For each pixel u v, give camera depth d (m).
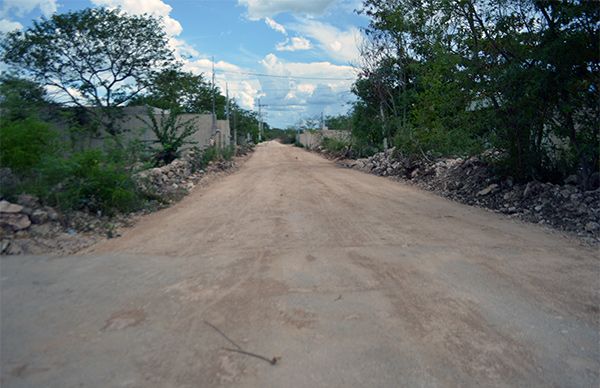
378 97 28.72
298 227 9.36
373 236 8.44
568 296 5.41
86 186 10.24
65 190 9.96
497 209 11.44
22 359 4.02
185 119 32.06
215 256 7.27
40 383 3.64
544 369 3.80
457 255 7.12
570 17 9.75
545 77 10.16
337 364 3.89
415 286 5.75
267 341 4.32
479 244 7.81
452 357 4.00
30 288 5.80
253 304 5.22
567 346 4.20
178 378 3.70
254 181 19.70
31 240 7.87
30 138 10.00
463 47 13.01
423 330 4.52
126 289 5.76
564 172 12.02
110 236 8.84
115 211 10.74
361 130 31.47
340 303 5.22
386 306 5.12
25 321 4.80
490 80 11.89
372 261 6.82
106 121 28.45
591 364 3.89
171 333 4.51
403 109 26.23
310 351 4.11
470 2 11.98
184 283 5.96
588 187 10.62
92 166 10.61
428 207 11.80
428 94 16.77
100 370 3.82
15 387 3.58
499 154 13.35
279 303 5.23
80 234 8.70
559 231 8.89
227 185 18.44
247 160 38.41
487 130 13.45
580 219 9.31
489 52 12.17
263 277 6.15
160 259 7.14
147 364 3.92
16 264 6.87
